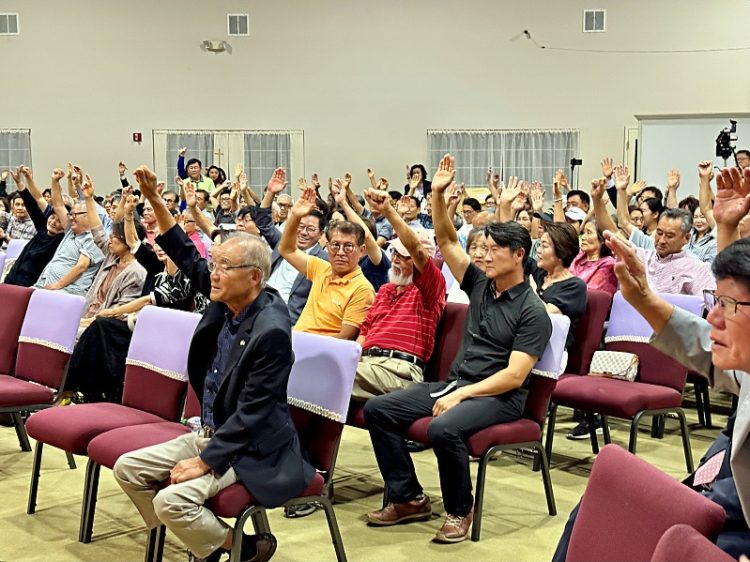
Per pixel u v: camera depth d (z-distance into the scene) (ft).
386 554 9.06
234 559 7.38
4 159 39.09
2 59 38.78
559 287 12.20
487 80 37.76
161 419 9.64
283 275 14.92
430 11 37.81
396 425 9.84
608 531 4.54
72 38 38.63
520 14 37.40
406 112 38.29
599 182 14.96
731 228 6.78
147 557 8.28
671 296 11.69
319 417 8.54
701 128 33.32
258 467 7.49
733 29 36.06
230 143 38.91
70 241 17.39
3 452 12.62
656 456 12.57
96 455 8.66
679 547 3.65
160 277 14.01
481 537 9.55
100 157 39.04
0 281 18.83
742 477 4.54
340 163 38.75
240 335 7.80
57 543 9.33
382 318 11.33
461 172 38.17
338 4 38.17
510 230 9.83
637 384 11.60
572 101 37.29
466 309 10.94
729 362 4.48
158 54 38.63
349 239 11.79
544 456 10.11
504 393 9.74
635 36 36.78
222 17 38.47
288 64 38.52
